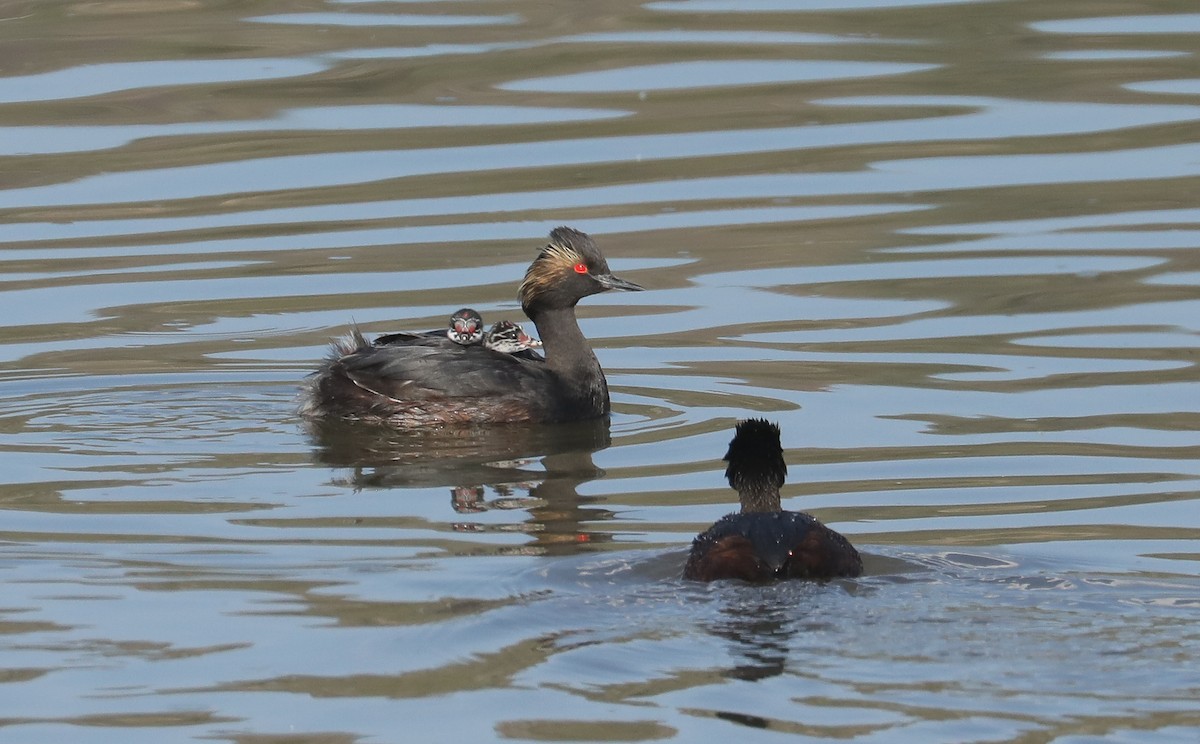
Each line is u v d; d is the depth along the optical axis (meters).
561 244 18.00
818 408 16.66
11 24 30.78
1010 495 13.99
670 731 9.55
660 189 24.16
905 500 13.94
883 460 15.05
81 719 10.02
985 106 26.94
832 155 25.23
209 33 30.42
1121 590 11.33
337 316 20.08
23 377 18.09
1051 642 10.40
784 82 28.06
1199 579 11.56
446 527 13.55
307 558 12.71
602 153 25.39
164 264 21.73
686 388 17.72
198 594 11.93
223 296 20.70
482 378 17.30
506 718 9.83
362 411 17.22
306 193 24.09
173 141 25.94
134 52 29.47
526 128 26.39
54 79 28.23
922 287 20.41
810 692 9.87
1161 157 24.69
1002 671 10.00
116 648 10.99
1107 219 22.53
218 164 25.09
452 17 31.39
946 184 24.11
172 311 20.23
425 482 15.00
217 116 26.83
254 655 10.81
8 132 26.08
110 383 18.00
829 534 11.61
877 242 22.03
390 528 13.53
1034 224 22.47
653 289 20.75
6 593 12.01
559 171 24.83
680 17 31.39
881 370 17.75
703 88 27.94
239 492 14.66
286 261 21.84
